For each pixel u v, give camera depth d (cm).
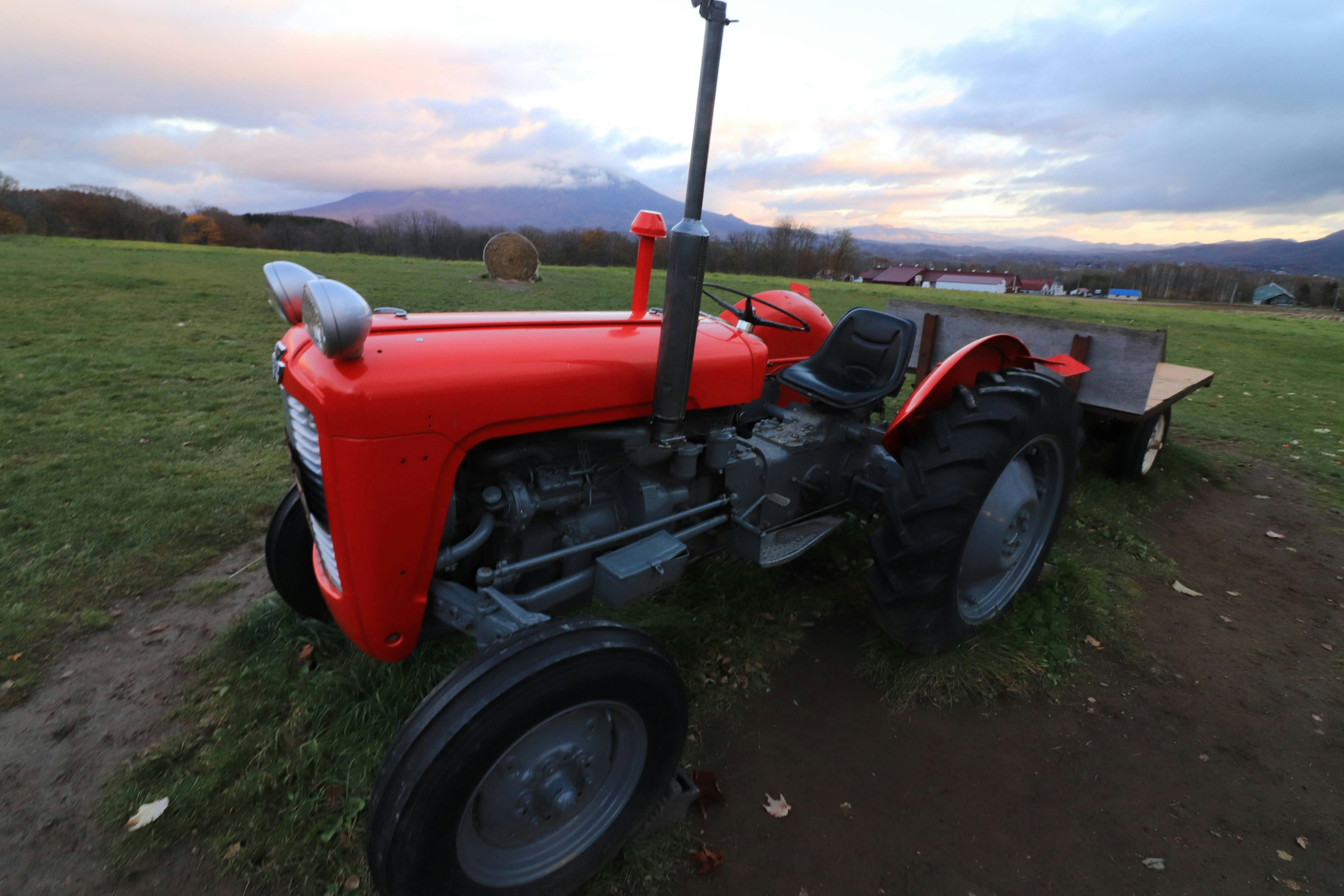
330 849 188
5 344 692
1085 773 231
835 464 328
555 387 198
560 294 1407
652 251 246
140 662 256
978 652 274
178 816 194
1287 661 293
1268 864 199
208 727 226
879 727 248
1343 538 415
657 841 200
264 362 692
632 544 230
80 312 891
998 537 290
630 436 220
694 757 231
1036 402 274
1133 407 407
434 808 148
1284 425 671
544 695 159
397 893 153
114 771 209
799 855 198
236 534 348
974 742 242
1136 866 198
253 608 282
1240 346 1250
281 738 219
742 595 313
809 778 225
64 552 319
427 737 152
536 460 213
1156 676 280
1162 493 471
